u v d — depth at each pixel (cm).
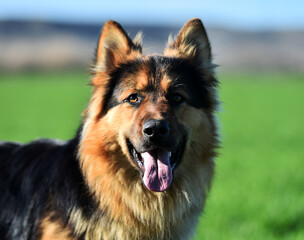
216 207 219
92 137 168
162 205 168
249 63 2556
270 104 920
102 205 166
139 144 165
